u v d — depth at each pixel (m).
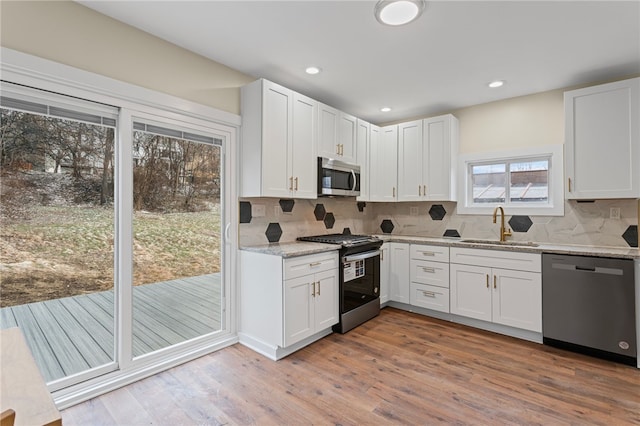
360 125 3.73
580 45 2.33
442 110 3.86
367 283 3.35
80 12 1.92
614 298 2.42
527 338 2.85
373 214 4.59
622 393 2.02
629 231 2.81
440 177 3.68
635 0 1.81
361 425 1.73
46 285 1.92
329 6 1.91
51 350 1.97
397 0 1.83
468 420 1.76
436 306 3.39
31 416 0.71
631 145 2.57
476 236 3.65
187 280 2.58
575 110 2.80
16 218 1.81
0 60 1.64
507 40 2.27
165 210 2.42
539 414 1.81
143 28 2.17
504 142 3.47
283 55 2.53
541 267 2.73
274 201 3.19
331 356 2.54
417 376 2.23
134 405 1.89
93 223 2.08
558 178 3.13
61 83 1.84
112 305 2.18
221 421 1.76
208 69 2.58
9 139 1.77
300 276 2.60
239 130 2.82
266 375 2.24
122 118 2.12
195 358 2.48
